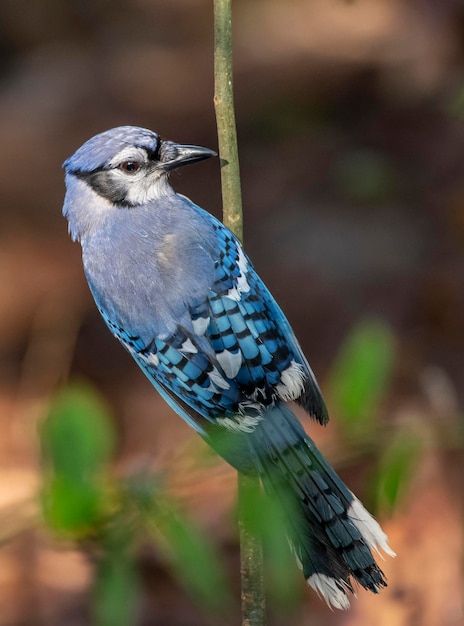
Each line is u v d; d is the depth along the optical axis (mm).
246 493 5129
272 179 18234
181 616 10219
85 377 14562
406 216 16391
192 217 8664
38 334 15156
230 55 7586
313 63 22625
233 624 10258
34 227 17797
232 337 7812
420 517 10703
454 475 10805
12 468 12898
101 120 21719
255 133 20406
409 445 6051
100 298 8508
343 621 10133
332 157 18500
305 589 10180
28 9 26078
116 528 4988
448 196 16547
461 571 10367
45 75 23891
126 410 13766
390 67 21469
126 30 26016
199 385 7777
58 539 5031
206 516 10445
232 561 10359
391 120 19203
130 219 8648
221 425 7598
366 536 6922
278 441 7344
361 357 6082
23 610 11016
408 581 10391
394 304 14438
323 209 16969
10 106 22594
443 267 14852
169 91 22875
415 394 12375
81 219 8859
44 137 20953
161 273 8195
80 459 4875
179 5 27172
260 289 8125
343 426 6129
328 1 25047
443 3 22016
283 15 25578
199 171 19062
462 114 10016
